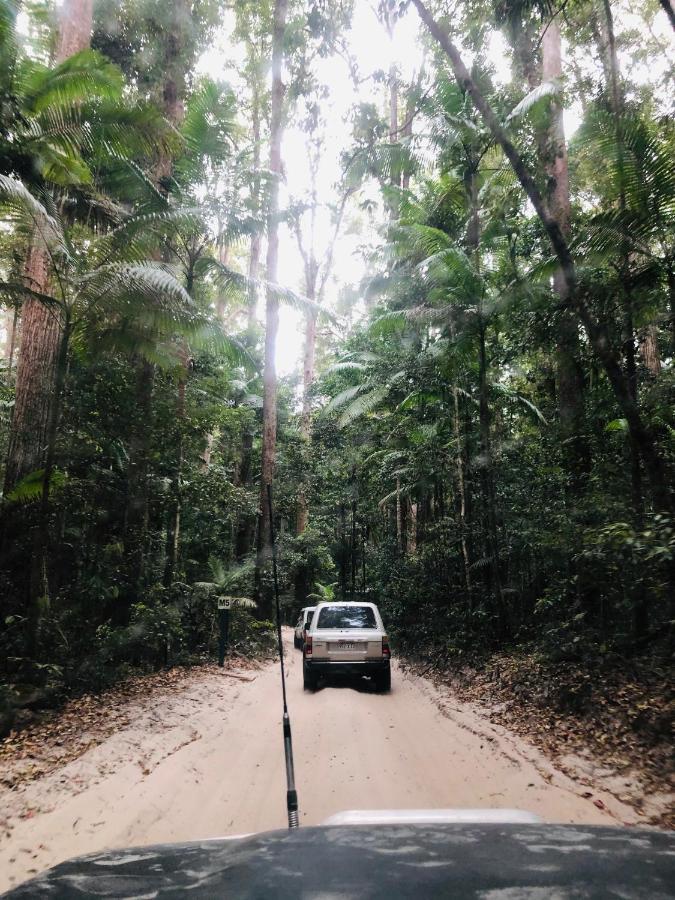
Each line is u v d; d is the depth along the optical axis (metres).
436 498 18.25
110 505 13.02
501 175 13.41
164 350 11.41
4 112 9.19
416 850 1.26
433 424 16.73
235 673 12.44
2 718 7.27
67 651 9.67
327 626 11.10
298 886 1.07
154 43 16.95
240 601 14.42
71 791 4.96
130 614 11.80
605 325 9.33
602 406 11.21
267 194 13.34
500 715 7.96
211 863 1.30
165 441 13.48
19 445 10.69
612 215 8.99
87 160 11.00
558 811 4.57
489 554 13.45
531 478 12.96
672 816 4.39
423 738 6.96
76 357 10.77
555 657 9.18
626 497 9.68
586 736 6.49
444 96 12.73
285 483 24.61
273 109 20.62
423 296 16.67
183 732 7.08
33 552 8.86
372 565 21.55
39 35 12.99
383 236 14.96
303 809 4.76
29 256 11.17
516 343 12.95
